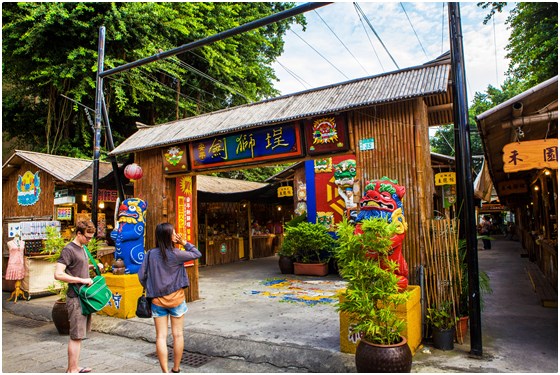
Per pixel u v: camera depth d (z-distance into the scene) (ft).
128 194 31.94
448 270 14.87
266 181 42.75
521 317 18.16
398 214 13.99
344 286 27.94
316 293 25.46
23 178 31.09
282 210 56.34
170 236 12.72
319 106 17.56
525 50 39.34
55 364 14.11
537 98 13.15
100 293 12.96
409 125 15.64
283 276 33.35
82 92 36.35
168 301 12.25
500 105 13.20
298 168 38.63
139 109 46.32
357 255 11.98
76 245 13.39
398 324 11.59
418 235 15.17
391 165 15.83
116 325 18.45
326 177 36.11
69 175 27.86
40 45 36.14
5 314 22.65
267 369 13.38
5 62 38.68
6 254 29.78
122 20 37.09
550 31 35.27
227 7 47.03
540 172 25.62
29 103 43.04
